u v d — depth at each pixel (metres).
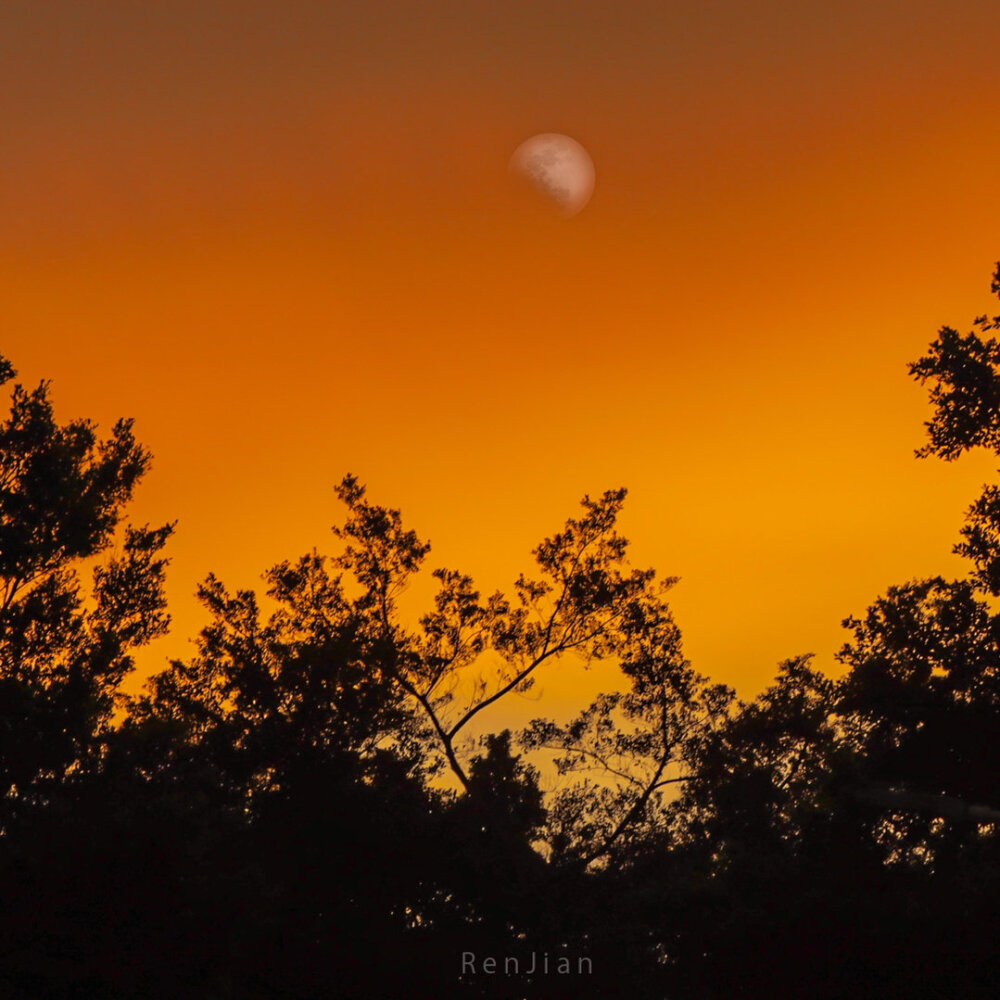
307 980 113.44
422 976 116.06
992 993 106.94
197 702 143.88
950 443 129.62
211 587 148.88
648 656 143.50
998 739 120.44
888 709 127.06
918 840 124.44
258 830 124.50
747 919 116.88
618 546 153.12
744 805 137.62
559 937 122.62
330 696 140.50
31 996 103.25
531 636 151.75
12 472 137.50
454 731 143.00
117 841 110.62
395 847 122.44
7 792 127.94
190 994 108.31
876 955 110.25
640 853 134.75
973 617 126.38
